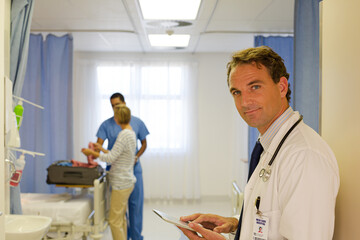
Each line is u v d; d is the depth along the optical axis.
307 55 2.49
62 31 4.03
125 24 3.67
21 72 2.55
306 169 0.90
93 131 5.34
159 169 5.43
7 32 2.46
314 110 2.46
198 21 3.51
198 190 5.46
